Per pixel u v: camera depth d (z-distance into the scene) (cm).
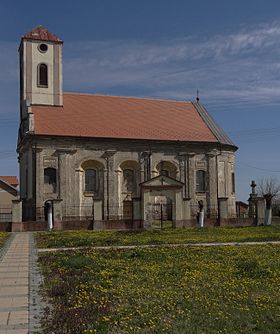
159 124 7031
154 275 1709
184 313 1153
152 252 2503
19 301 1340
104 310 1174
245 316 1128
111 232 4562
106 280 1590
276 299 1297
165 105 7556
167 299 1302
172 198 5353
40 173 6134
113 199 6419
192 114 7525
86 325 1044
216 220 5519
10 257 2509
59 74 6794
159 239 3509
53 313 1173
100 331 1005
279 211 7144
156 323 1073
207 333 1002
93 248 2869
